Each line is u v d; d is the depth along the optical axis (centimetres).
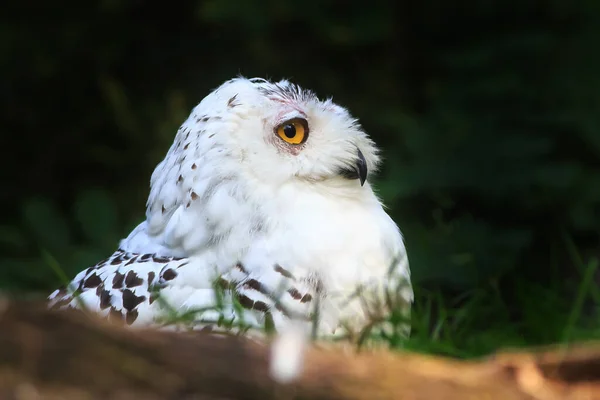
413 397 347
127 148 1527
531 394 360
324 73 1482
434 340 612
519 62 1290
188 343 345
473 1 1388
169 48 1533
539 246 1212
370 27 1393
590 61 1276
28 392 321
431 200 1204
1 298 339
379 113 1427
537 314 752
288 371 339
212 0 1362
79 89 1548
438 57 1406
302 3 1377
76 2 1506
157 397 329
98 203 1287
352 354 383
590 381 372
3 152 1568
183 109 1438
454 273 974
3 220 1495
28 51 1491
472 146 1230
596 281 979
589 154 1266
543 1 1330
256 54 1477
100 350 332
